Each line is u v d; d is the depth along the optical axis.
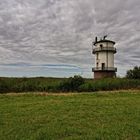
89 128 15.77
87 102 26.11
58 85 46.31
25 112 21.11
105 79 53.06
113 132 14.71
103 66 65.31
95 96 32.97
